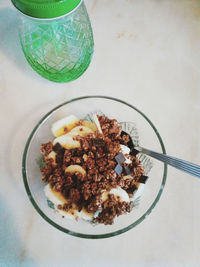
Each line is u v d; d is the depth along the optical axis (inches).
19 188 10.5
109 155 9.7
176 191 10.4
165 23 13.1
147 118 10.3
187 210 10.2
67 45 10.8
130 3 13.3
